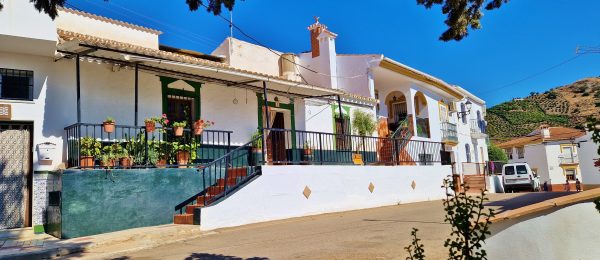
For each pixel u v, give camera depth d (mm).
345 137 17406
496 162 32719
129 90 12398
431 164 20406
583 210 4047
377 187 15523
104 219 9750
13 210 10234
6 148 10281
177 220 10625
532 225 4207
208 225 10234
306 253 6984
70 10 14156
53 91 10914
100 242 8500
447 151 26562
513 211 4391
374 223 10312
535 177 29859
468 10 6426
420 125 24125
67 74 11211
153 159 11508
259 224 11008
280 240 8367
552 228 4133
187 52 17516
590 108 77000
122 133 11258
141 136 11539
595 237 3947
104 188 9852
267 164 12539
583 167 46375
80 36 11281
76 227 9320
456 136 28281
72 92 11258
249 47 19594
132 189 10305
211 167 12672
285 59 21031
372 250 7004
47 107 10766
